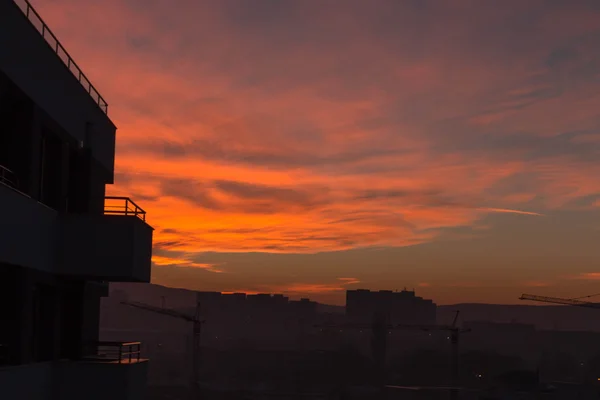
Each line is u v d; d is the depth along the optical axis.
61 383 23.58
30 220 20.48
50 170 24.31
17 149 20.75
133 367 24.55
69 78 24.81
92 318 28.42
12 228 19.05
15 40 19.34
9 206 18.81
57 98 23.42
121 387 23.64
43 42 21.83
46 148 24.33
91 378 23.59
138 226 23.91
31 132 20.92
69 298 26.16
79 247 23.11
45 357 23.91
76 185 26.98
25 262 20.06
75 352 26.02
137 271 23.92
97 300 29.19
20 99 20.66
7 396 19.23
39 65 21.50
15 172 20.69
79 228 23.19
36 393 21.66
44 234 21.75
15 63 19.38
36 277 21.67
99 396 23.55
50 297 24.22
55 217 22.84
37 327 23.81
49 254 22.27
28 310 20.78
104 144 30.08
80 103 26.28
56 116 23.38
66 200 25.62
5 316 20.20
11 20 19.02
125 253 23.20
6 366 19.58
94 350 27.86
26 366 20.59
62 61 23.88
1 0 18.25
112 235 23.23
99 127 29.19
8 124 20.83
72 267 22.98
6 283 20.31
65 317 26.14
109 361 25.52
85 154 27.20
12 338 20.20
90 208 27.38
